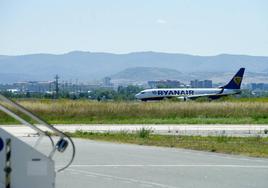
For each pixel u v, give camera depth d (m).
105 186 17.06
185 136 38.31
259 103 69.81
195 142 33.72
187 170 21.00
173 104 68.94
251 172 20.50
